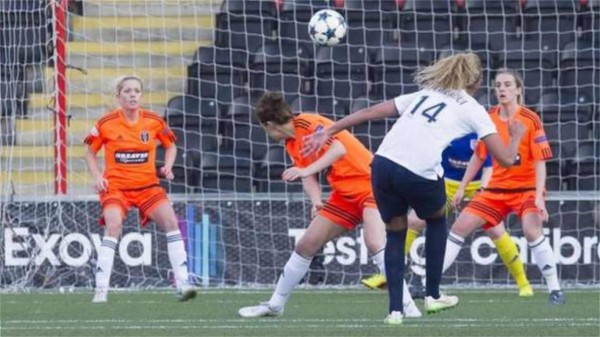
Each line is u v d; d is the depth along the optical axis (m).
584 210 46.66
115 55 56.56
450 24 57.12
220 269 46.59
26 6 53.56
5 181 50.12
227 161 53.03
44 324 30.66
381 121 53.97
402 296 29.12
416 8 58.16
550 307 36.34
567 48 56.88
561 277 46.69
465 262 46.78
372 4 57.78
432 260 28.73
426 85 27.38
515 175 38.22
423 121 26.86
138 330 28.73
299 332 27.83
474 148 37.59
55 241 46.12
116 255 46.31
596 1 58.75
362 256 46.69
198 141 54.09
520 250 46.84
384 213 27.86
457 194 37.00
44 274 46.16
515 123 27.20
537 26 58.22
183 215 46.41
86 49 56.25
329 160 29.78
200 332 28.09
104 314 34.00
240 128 54.34
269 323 30.61
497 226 41.03
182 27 57.66
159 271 46.38
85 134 54.16
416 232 39.78
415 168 26.83
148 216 39.34
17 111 52.44
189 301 39.50
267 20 57.50
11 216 46.19
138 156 38.97
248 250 46.69
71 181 52.91
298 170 29.70
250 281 46.69
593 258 46.62
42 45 53.53
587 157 53.31
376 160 27.36
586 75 56.31
